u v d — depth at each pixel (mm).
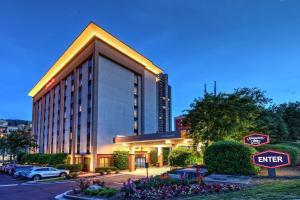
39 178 29141
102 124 42594
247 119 23172
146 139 35469
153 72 58406
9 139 57281
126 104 48656
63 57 53438
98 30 43625
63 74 55906
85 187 16359
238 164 17516
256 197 9031
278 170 19516
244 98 23984
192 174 19562
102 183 17219
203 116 23266
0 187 23375
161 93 166750
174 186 13312
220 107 23016
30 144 59031
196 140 24516
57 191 19562
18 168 36281
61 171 31094
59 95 57812
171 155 28734
